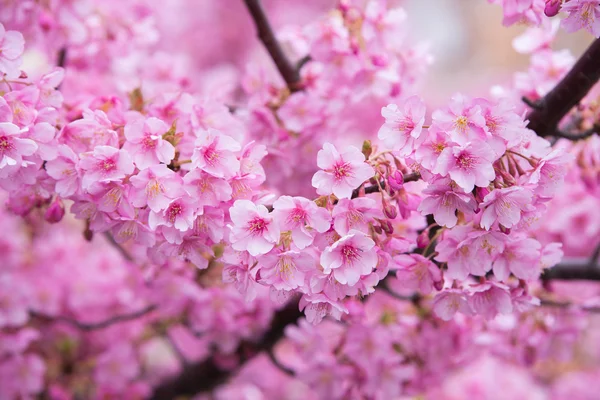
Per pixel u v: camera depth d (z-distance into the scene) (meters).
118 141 1.20
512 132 1.15
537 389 1.92
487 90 3.36
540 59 1.34
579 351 2.15
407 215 1.21
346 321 1.39
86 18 1.46
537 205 1.17
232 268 1.17
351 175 1.15
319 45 1.38
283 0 2.86
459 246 1.17
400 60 1.41
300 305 1.17
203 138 1.16
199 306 1.45
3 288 1.47
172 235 1.17
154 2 2.33
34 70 1.62
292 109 1.39
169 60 1.55
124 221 1.19
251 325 1.48
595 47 1.24
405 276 1.21
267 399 2.02
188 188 1.16
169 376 1.72
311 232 1.15
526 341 1.41
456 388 1.83
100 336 1.71
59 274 1.65
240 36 2.77
